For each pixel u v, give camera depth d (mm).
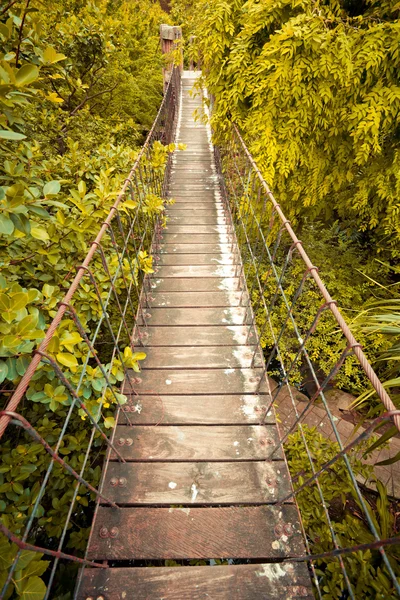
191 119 7727
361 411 3873
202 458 1699
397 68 2971
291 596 1282
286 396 4066
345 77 2910
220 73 3555
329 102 3227
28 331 1080
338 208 5031
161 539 1417
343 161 3758
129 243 3432
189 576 1323
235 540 1420
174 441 1771
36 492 1674
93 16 4219
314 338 4289
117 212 1720
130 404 1948
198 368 2186
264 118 3318
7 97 1364
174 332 2465
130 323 3262
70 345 1222
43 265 1835
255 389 2049
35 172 1998
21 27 1642
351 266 5035
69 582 1919
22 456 1662
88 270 1307
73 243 1788
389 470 3113
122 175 2500
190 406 1949
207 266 3225
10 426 2193
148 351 2309
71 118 3807
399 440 3441
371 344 3861
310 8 2939
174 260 3309
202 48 3727
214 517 1484
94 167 2723
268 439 1782
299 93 3051
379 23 2953
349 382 4066
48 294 1549
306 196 4250
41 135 3305
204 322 2553
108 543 1399
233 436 1797
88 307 1848
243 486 1595
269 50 2916
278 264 5102
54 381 1670
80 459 1966
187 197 4578
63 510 1926
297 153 3547
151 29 8930
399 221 3863
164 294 2850
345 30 2992
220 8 3285
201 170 5410
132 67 7605
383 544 703
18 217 1299
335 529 2061
